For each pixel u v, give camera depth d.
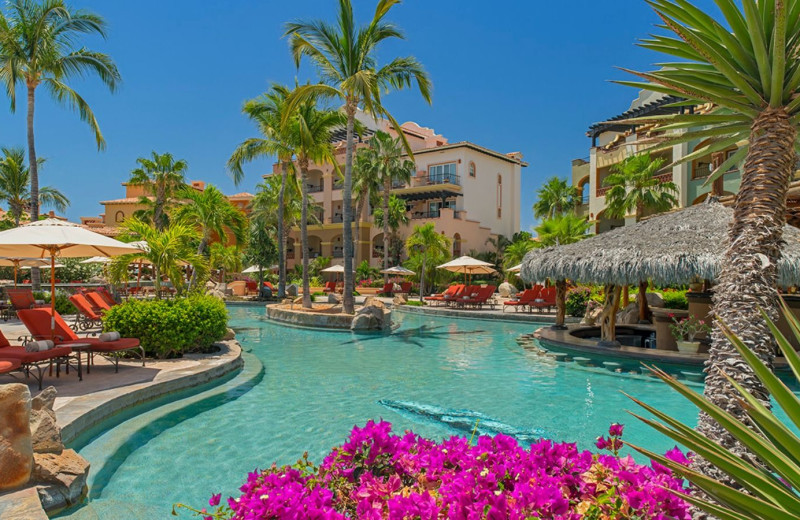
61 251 8.84
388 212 40.12
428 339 14.14
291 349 12.23
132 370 7.68
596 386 8.27
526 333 15.62
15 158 34.62
